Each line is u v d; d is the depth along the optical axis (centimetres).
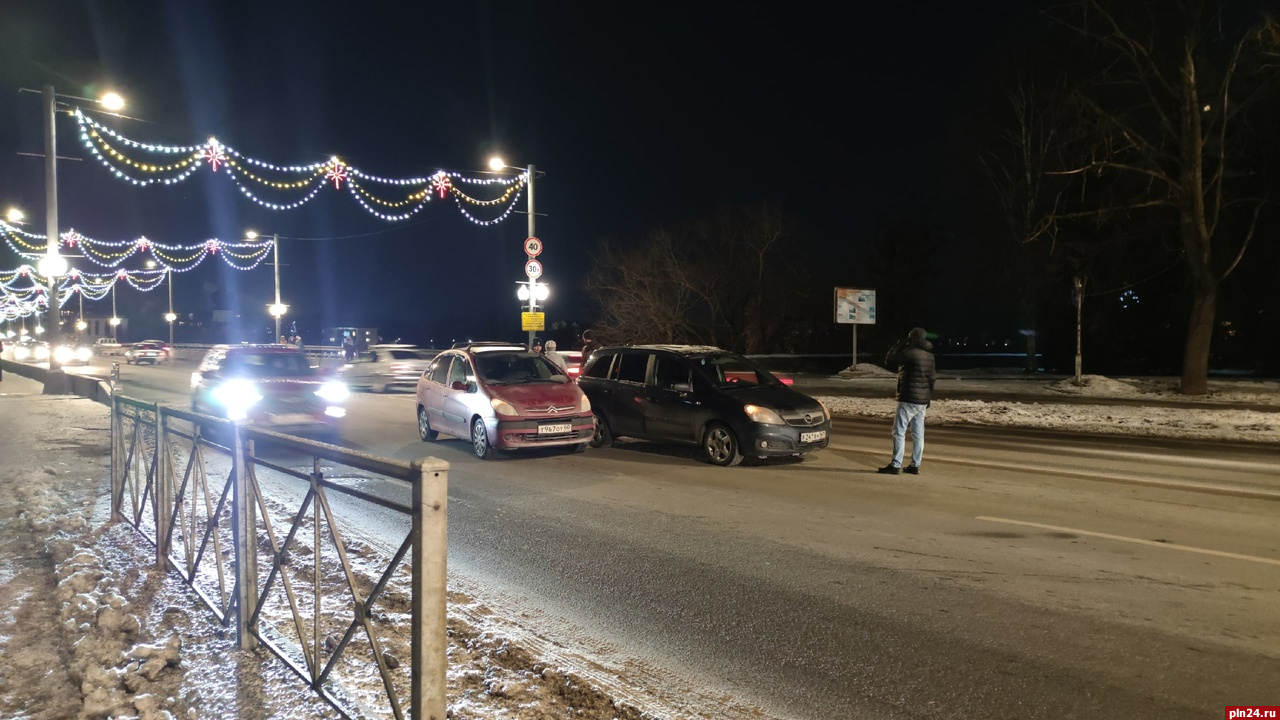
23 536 659
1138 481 966
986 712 381
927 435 1434
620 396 1206
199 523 720
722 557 647
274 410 1243
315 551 371
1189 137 2127
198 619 471
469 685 403
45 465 1009
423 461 298
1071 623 495
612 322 4459
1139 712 379
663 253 4334
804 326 4812
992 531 722
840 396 2408
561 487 938
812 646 464
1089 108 2292
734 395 1078
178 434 555
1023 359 4747
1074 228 2903
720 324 4666
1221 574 591
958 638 474
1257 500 854
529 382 1186
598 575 602
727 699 397
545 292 2458
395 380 2442
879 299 4356
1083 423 1586
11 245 3422
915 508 820
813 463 1101
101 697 363
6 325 8419
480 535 721
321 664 416
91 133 1836
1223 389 2272
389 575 319
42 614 474
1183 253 2523
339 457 349
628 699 394
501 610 526
